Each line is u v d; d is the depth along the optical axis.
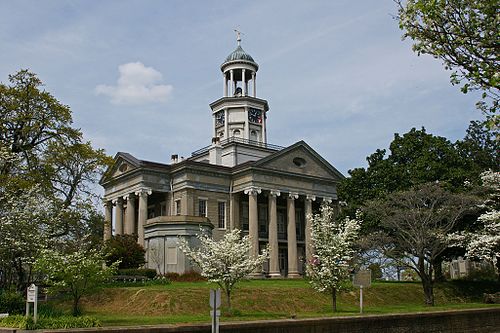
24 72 38.69
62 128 39.50
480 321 30.48
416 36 15.08
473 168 45.66
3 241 29.42
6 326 20.39
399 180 45.97
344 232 31.73
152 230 47.09
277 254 60.06
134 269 42.25
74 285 24.70
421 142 47.53
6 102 37.78
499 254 37.47
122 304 29.98
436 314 27.89
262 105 75.88
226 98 74.75
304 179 64.81
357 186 48.19
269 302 31.83
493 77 13.31
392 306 35.41
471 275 57.91
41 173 37.81
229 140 70.56
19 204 31.48
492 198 41.19
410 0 14.98
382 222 39.25
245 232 62.94
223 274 26.45
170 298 29.17
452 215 38.34
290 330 21.95
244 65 76.62
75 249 34.00
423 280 37.88
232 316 25.58
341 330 23.72
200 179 60.25
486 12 14.21
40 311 24.39
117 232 62.19
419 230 37.84
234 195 62.38
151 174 59.84
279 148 73.75
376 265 43.19
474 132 51.91
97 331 18.02
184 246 30.25
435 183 39.75
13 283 33.62
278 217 68.12
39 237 30.42
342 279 30.31
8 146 37.41
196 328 19.72
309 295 34.66
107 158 41.44
